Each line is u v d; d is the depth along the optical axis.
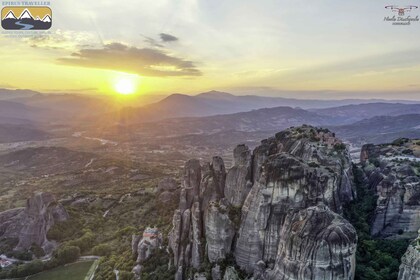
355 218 85.19
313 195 78.75
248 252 83.81
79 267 140.38
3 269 141.62
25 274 136.00
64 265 143.50
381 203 84.44
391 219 82.19
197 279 87.69
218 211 91.31
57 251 148.62
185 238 107.31
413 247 63.44
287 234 69.19
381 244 77.31
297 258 64.81
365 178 99.00
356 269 69.38
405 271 62.59
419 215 79.81
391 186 84.50
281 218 79.19
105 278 122.12
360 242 77.75
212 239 91.19
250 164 101.44
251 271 82.38
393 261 71.19
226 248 89.94
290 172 79.81
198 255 97.19
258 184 85.62
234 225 90.94
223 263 87.75
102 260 140.88
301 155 92.56
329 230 63.84
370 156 112.75
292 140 98.69
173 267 105.38
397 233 80.50
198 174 121.56
